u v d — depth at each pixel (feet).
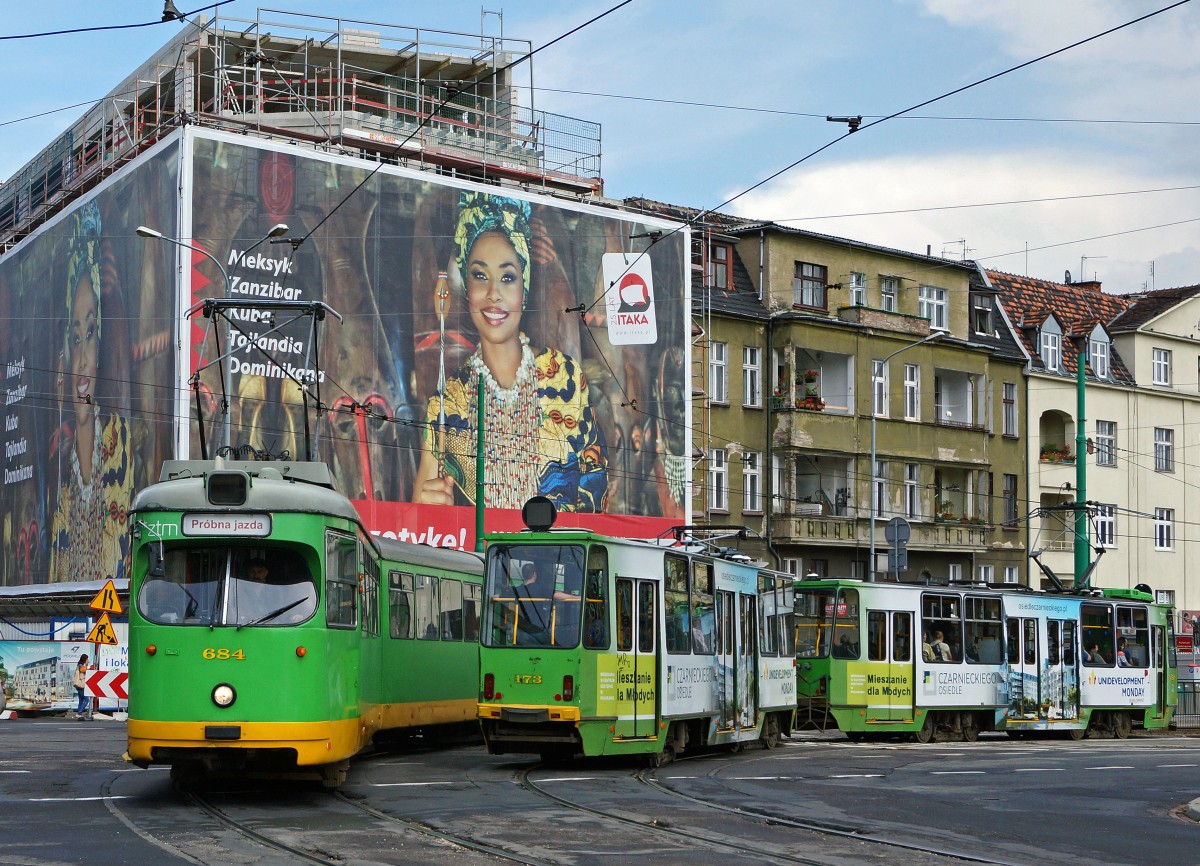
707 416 167.53
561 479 151.64
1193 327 225.15
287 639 51.26
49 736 89.20
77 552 151.84
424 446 142.92
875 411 164.86
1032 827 51.08
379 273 142.00
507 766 70.79
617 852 42.01
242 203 135.54
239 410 133.39
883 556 181.16
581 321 154.92
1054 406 205.26
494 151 165.27
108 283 146.92
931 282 193.98
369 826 46.29
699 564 78.43
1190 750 96.22
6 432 172.14
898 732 101.50
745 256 178.81
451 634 86.69
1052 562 202.18
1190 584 219.82
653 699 71.56
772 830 47.98
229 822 46.75
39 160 186.80
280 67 164.66
